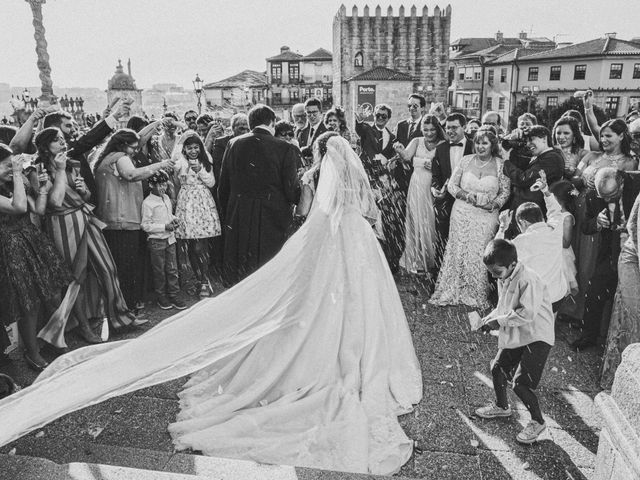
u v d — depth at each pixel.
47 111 5.30
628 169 5.12
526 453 3.33
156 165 5.39
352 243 4.21
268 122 5.24
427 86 49.72
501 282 3.79
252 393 3.72
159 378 3.33
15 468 2.27
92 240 4.91
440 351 4.75
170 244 5.71
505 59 61.31
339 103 52.09
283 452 3.20
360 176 4.35
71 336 5.03
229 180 5.45
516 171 5.33
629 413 2.17
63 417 3.68
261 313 3.96
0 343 4.29
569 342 4.93
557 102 57.47
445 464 3.22
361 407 3.60
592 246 5.07
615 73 53.66
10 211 4.05
